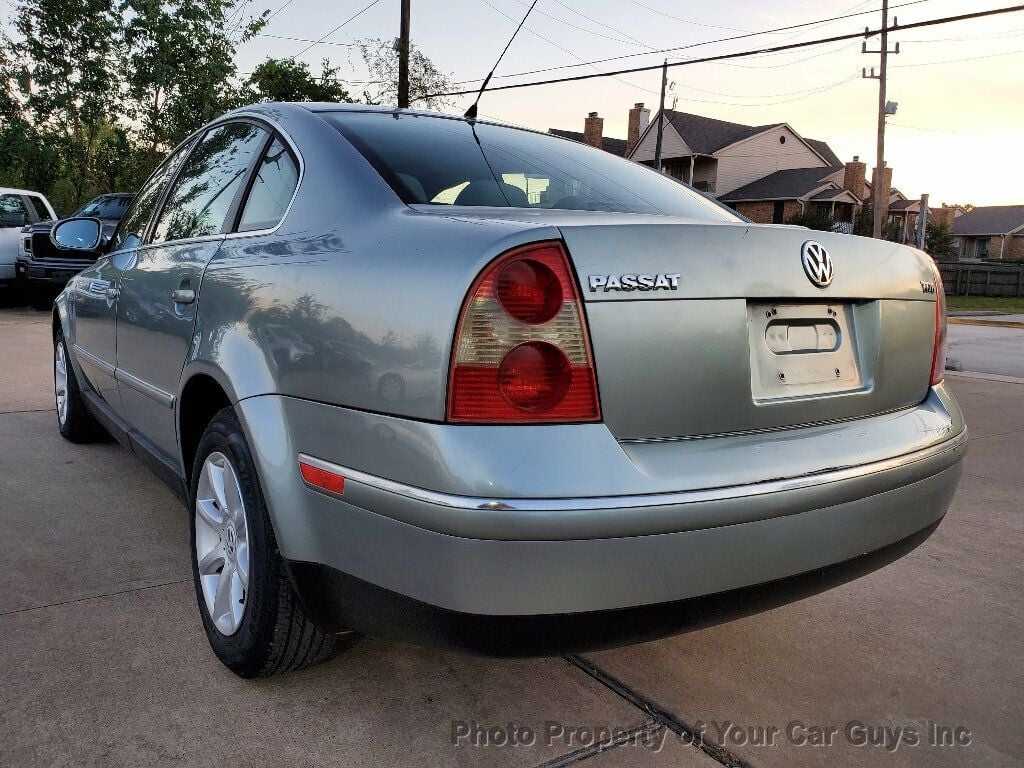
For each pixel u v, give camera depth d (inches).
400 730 82.7
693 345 69.5
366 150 89.4
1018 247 2379.4
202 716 83.2
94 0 733.3
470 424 63.2
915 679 97.4
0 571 115.4
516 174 95.0
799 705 90.9
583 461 63.3
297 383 76.4
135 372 122.8
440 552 63.2
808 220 1489.9
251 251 91.0
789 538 71.2
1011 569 132.2
